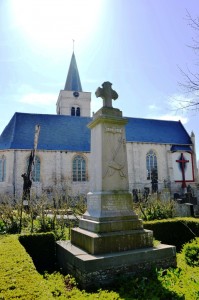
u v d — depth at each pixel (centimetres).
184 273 530
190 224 883
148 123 3744
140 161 3319
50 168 2931
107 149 663
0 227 886
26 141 2955
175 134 3728
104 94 732
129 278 499
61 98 3966
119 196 631
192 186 3300
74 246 618
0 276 330
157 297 410
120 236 561
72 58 4381
